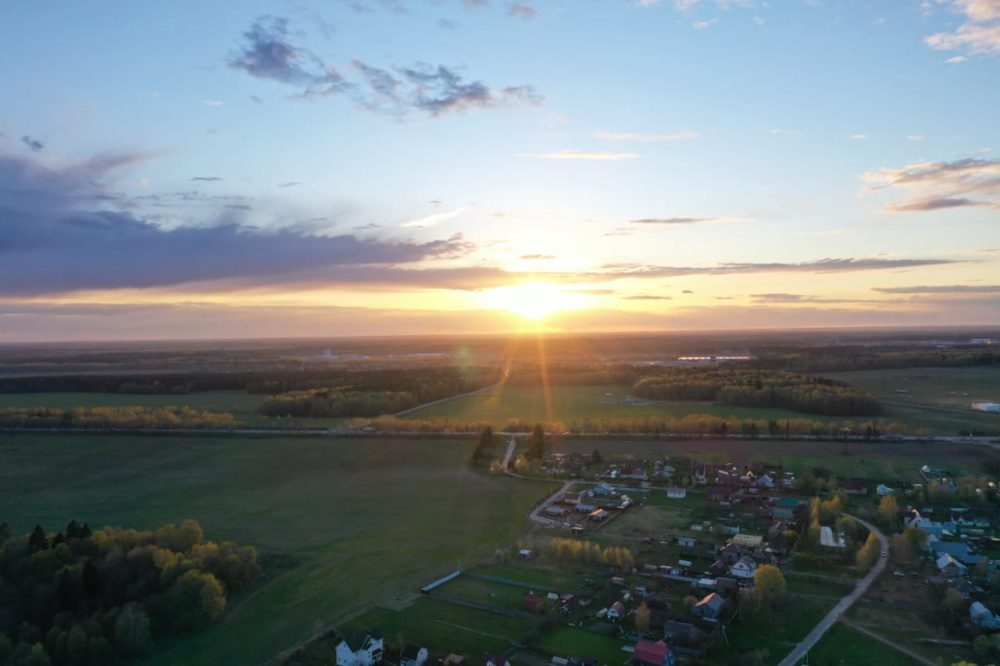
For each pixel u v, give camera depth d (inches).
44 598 4222.4
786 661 3567.9
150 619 4005.9
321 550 5280.5
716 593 4318.4
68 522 6003.9
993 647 3624.5
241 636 3969.0
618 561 4835.1
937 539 5196.9
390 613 4170.8
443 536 5570.9
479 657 3622.0
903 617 4052.7
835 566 4835.1
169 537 5039.4
